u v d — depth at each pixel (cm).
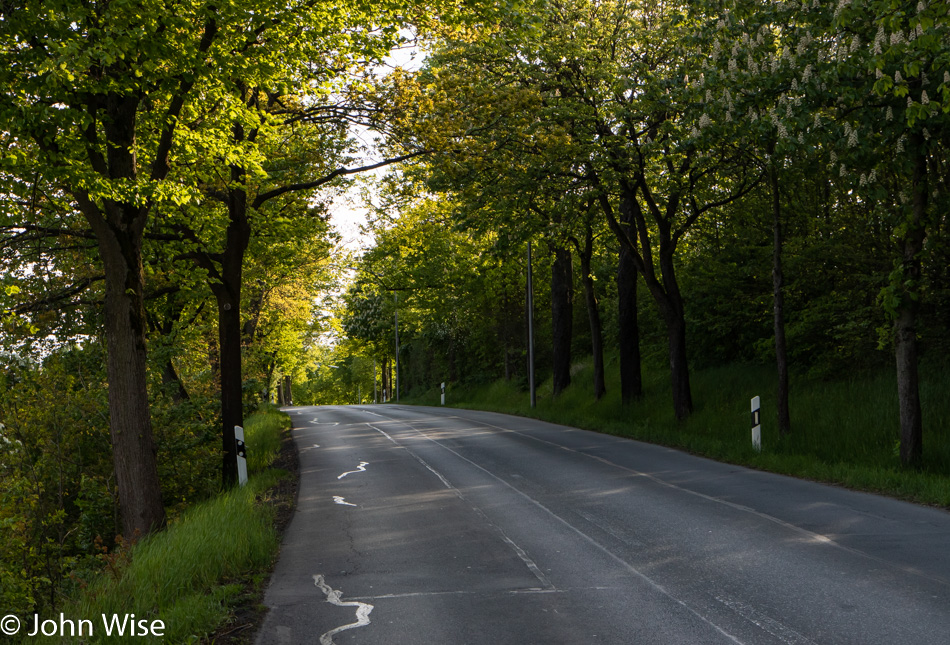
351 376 10012
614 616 595
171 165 1263
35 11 908
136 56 974
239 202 1550
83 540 1353
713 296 2417
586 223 2075
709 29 1430
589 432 2238
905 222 1250
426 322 4828
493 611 618
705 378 2478
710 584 673
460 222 2212
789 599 620
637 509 1046
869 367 1928
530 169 1870
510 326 4253
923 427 1459
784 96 1230
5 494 1158
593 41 1866
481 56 1809
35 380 1344
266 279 2691
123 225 1128
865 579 668
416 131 1441
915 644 511
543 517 1018
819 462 1359
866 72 1174
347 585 714
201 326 2080
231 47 1086
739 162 1716
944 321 1725
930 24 879
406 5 1167
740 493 1141
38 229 1210
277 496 1295
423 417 3256
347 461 1759
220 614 611
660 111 1748
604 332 3800
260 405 3750
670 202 2075
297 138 1656
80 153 1068
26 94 948
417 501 1189
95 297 1499
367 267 2734
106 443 1424
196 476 1561
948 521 904
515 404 3750
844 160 1239
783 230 2100
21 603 1039
